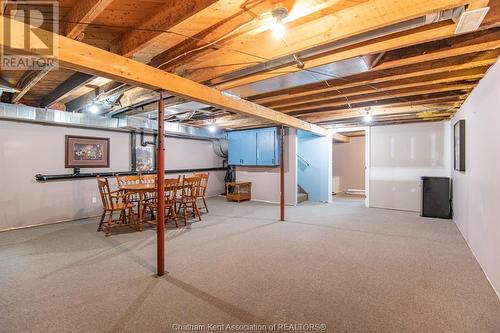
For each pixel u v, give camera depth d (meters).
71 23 1.94
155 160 7.03
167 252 3.46
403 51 2.54
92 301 2.26
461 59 2.63
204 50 2.43
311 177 7.91
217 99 3.34
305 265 3.02
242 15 1.92
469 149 3.66
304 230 4.53
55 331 1.87
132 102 4.18
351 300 2.26
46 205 5.03
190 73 3.00
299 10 1.76
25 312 2.10
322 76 2.90
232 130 8.24
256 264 3.05
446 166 5.86
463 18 1.74
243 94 3.63
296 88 3.67
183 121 6.66
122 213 4.91
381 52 2.38
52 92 4.13
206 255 3.35
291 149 7.17
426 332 1.85
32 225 4.84
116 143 6.18
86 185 5.61
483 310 2.11
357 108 4.68
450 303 2.21
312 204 7.26
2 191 4.51
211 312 2.09
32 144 4.84
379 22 1.84
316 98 3.96
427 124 6.09
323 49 2.23
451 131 5.54
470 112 3.59
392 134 6.52
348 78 3.25
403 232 4.39
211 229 4.61
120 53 2.42
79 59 1.97
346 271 2.85
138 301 2.26
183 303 2.23
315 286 2.52
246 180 8.23
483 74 2.86
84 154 5.58
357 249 3.56
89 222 5.17
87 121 5.14
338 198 8.43
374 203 6.75
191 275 2.77
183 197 5.13
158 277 2.72
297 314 2.06
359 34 2.04
